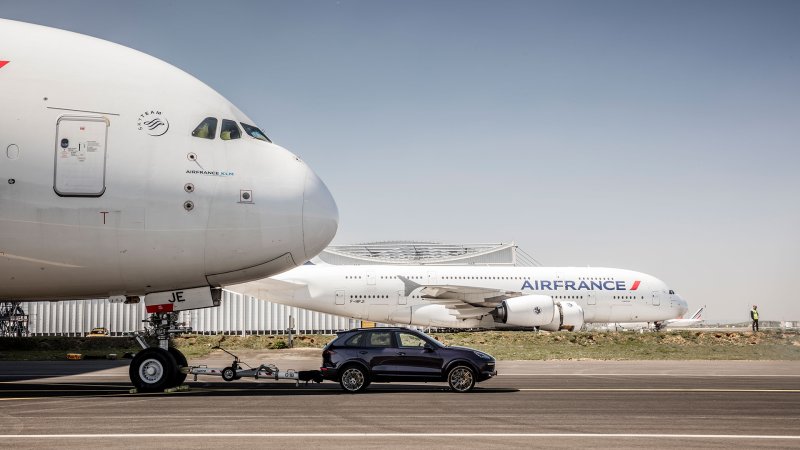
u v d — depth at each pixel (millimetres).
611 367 24750
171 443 9062
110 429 10180
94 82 14039
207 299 15352
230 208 14547
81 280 14250
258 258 14984
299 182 15328
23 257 13625
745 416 12000
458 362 15797
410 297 43469
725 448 9000
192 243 14359
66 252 13727
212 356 29875
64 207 13578
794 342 38312
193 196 14305
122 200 13836
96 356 31656
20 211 13359
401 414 11977
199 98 14906
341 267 44125
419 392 15844
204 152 14562
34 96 13617
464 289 41844
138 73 14508
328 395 15094
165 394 15156
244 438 9469
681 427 10711
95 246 13836
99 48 14523
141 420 11094
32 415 11648
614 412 12391
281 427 10453
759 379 19922
